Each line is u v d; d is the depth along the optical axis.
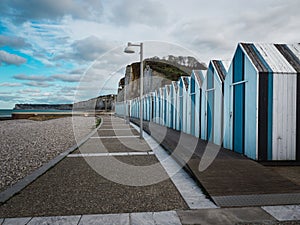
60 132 14.94
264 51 6.89
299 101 6.21
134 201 3.79
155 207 3.55
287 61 6.54
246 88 6.73
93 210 3.47
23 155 7.71
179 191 4.22
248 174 4.85
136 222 3.10
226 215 3.26
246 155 6.67
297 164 5.99
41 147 9.29
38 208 3.54
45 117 37.66
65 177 5.12
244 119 6.84
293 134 6.21
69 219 3.19
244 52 6.84
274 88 6.14
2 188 4.55
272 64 6.37
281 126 6.18
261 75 6.11
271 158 6.16
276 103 6.15
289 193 3.90
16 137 12.54
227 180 4.50
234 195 3.83
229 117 7.81
